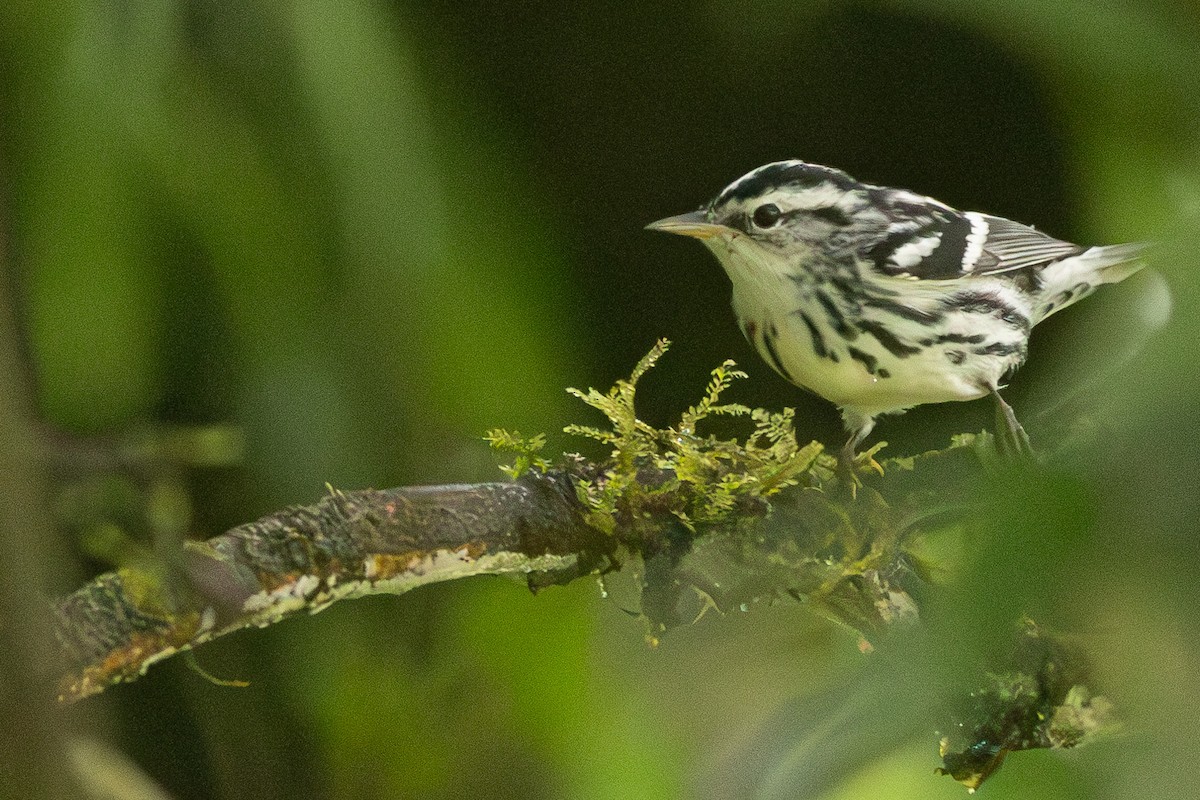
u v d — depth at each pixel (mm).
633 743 3834
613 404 3791
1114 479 2730
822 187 3850
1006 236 3861
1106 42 3760
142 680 3867
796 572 3793
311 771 3865
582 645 3842
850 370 3854
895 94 3953
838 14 3938
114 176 3811
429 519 3771
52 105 3809
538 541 3783
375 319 3822
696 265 3961
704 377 3955
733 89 3957
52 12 3807
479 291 3830
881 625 3789
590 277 3955
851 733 3490
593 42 3955
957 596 2893
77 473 3727
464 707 3844
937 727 3756
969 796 3781
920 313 3850
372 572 3766
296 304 3822
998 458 3105
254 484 3826
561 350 3844
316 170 3818
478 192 3855
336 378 3824
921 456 3793
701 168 3961
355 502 3766
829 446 3945
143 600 3738
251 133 3818
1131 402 2736
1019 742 3758
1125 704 3021
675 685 3838
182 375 3830
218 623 3748
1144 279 2943
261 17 3816
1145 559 2709
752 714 3830
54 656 2701
